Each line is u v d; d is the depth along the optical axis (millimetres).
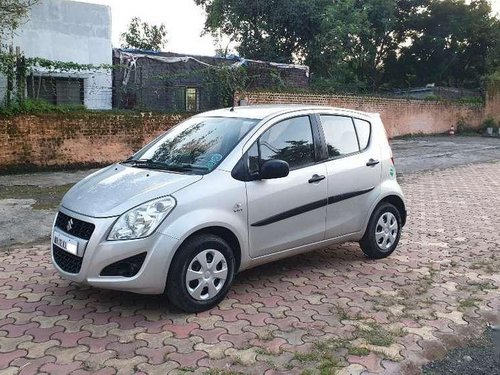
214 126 5301
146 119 14289
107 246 4086
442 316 4520
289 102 18844
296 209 5035
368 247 5973
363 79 29891
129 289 4152
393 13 27984
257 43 24797
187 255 4281
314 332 4129
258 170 4805
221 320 4320
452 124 26375
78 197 4562
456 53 30516
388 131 23281
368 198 5789
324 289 5090
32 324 4211
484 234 7461
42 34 15250
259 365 3613
